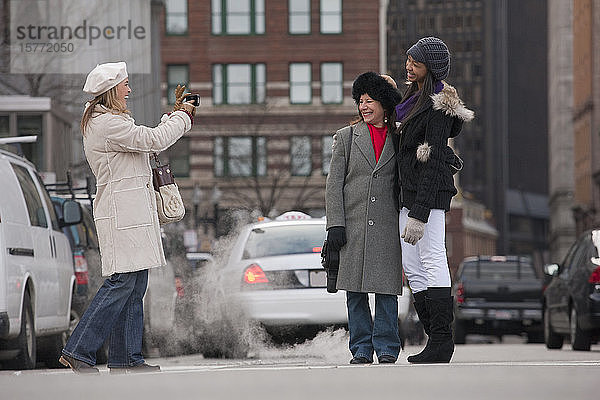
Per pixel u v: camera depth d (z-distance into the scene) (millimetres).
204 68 140875
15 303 23156
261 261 30344
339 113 138250
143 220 17344
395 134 19016
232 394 10914
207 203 134750
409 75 18609
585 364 17172
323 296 29859
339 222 18984
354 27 140125
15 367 23984
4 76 66750
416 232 17891
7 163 24969
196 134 136750
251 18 141125
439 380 12727
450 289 18375
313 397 10523
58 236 27750
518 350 38156
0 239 22719
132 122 17484
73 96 68062
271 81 140000
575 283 37000
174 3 141875
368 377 13375
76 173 75062
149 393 11250
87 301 30125
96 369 17203
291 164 135500
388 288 18875
